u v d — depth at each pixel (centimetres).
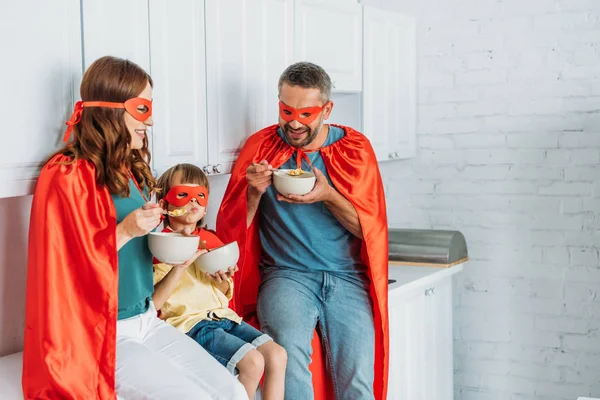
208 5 238
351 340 244
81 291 179
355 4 319
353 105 330
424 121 371
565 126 342
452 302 355
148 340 203
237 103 254
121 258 195
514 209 354
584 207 341
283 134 249
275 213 245
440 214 371
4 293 213
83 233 178
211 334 215
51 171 181
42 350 174
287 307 237
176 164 230
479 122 359
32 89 187
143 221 181
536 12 344
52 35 191
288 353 232
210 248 226
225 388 191
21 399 181
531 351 355
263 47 264
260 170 227
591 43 336
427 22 366
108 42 205
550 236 348
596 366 343
